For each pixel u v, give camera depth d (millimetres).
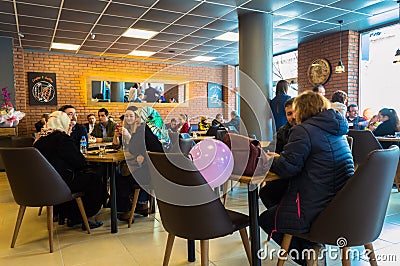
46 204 2430
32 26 5473
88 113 8031
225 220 1726
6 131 5973
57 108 7691
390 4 4496
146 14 4871
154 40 6516
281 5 4508
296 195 1708
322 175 1659
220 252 2389
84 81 7969
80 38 6312
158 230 2908
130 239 2689
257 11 4750
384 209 1629
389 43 5523
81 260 2291
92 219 3154
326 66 6125
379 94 5723
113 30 5750
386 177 1543
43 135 2850
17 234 2541
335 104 3627
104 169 3211
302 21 5258
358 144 3693
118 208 3125
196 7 4574
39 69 7488
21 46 6992
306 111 1805
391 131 4262
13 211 3537
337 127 1698
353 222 1550
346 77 5793
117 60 8328
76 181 2746
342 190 1536
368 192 1520
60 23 5312
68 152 2686
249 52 4879
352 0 4324
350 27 5617
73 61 7844
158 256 2342
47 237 2748
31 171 2361
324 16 5004
